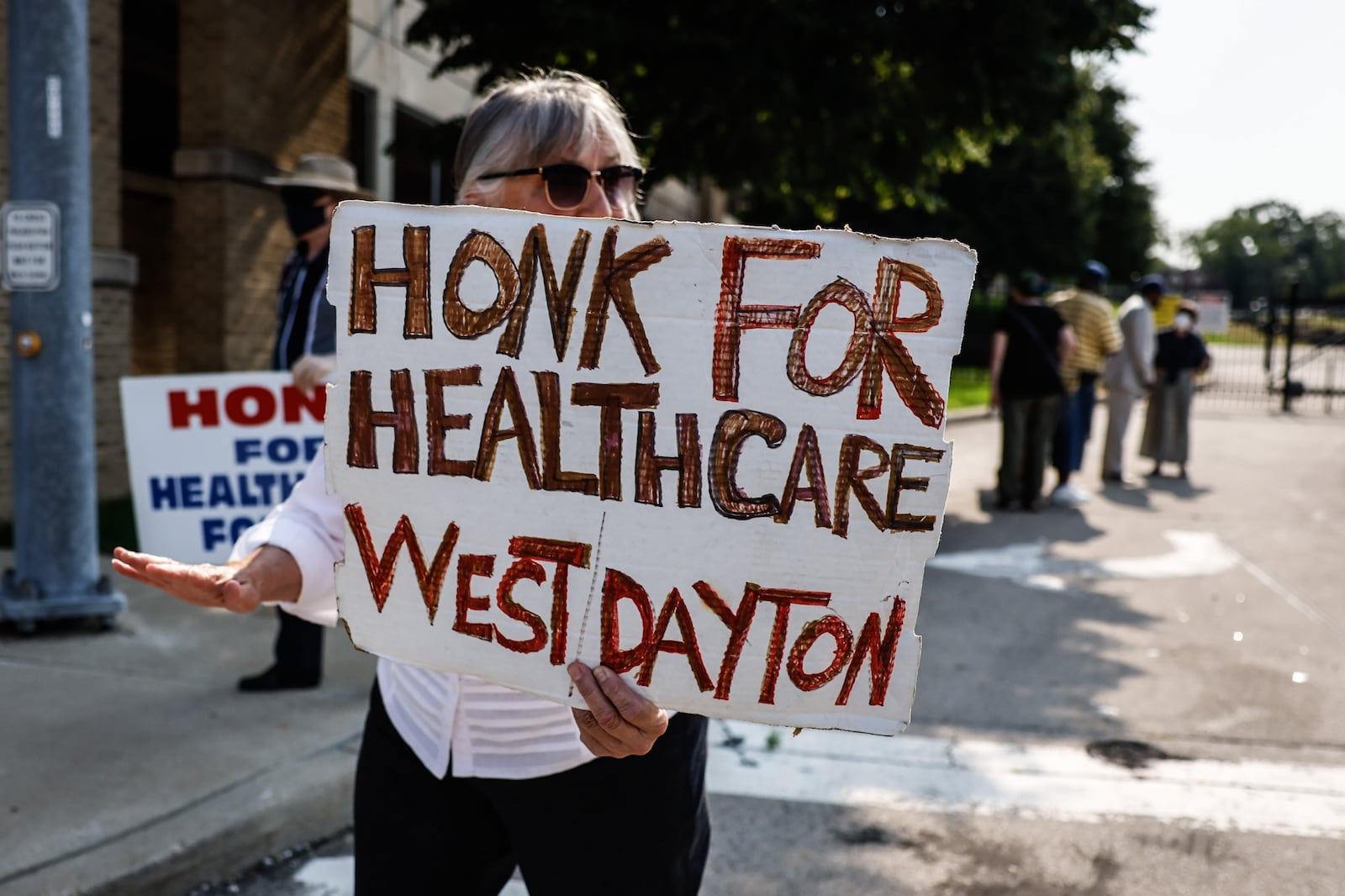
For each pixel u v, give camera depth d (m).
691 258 1.43
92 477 5.01
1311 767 4.21
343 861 3.33
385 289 1.50
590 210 1.83
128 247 8.73
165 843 3.10
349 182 4.62
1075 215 29.17
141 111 8.84
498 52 9.02
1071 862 3.45
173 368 9.41
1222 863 3.45
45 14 4.70
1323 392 21.47
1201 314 27.48
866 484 1.42
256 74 8.88
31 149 4.75
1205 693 5.03
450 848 1.76
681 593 1.46
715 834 3.61
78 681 4.32
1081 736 4.50
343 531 1.72
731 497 1.44
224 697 4.20
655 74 8.93
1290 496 10.56
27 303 4.80
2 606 4.82
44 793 3.35
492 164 1.82
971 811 3.80
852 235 1.40
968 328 30.34
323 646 4.88
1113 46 9.76
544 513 1.48
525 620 1.49
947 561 7.56
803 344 1.42
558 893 1.71
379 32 11.94
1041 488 9.60
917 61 9.50
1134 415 19.44
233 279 8.74
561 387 1.46
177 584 1.56
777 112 8.85
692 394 1.44
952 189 27.55
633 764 1.67
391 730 1.77
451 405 1.49
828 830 3.65
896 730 1.44
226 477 4.61
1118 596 6.72
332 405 1.52
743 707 1.46
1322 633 5.97
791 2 8.49
